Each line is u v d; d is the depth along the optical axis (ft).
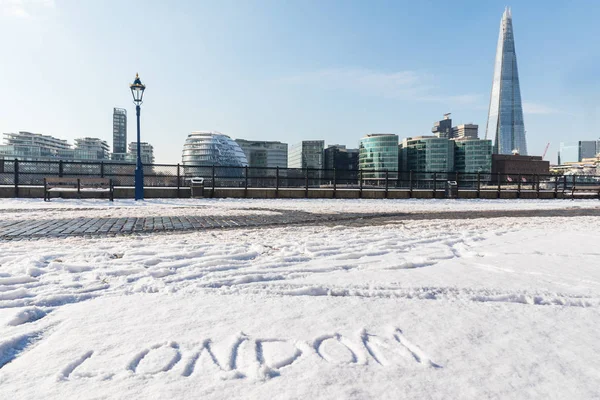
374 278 10.18
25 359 5.16
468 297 8.64
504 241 17.48
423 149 496.64
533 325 6.78
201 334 6.11
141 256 12.73
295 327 6.46
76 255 12.91
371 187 65.36
